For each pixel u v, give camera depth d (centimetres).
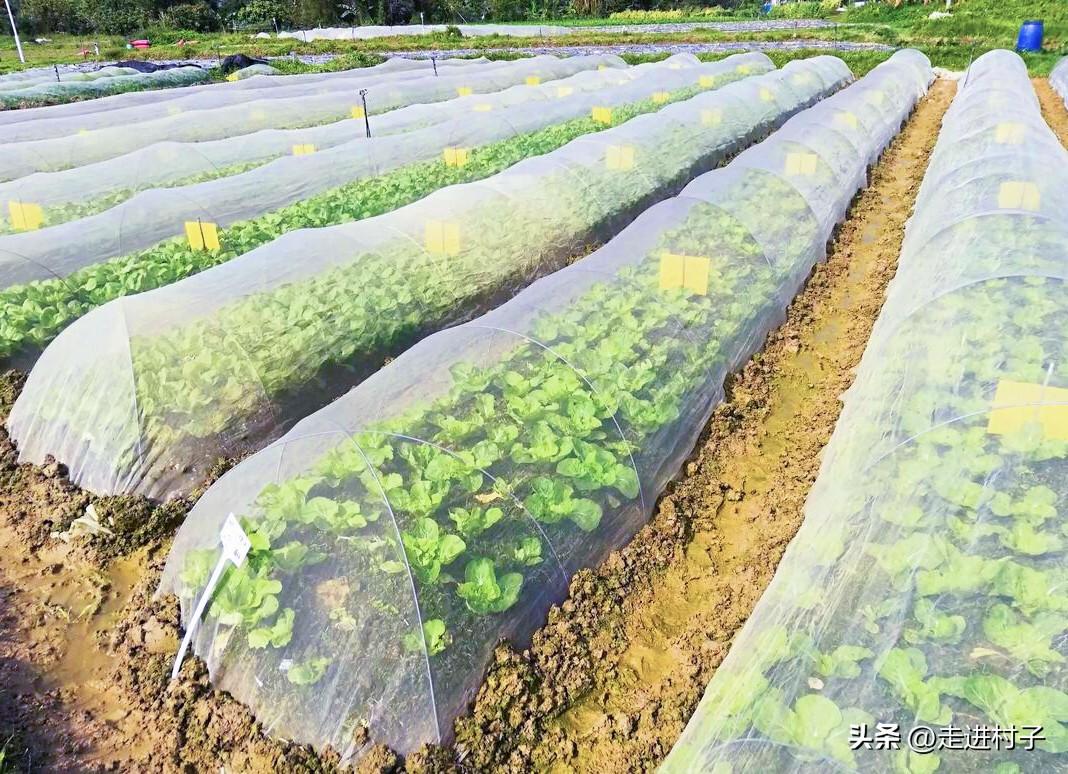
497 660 439
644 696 447
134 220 994
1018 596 372
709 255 820
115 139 1541
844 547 436
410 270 829
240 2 5781
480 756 407
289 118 1806
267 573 436
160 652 465
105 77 2897
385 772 390
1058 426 468
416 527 446
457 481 482
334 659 410
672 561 543
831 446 620
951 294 678
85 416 633
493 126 1445
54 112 1986
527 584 471
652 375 636
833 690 349
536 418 553
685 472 625
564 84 2012
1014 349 575
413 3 5753
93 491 619
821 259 1020
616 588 509
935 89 2430
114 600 537
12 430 681
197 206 1043
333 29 4653
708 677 454
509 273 901
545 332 637
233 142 1402
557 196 1028
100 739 429
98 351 650
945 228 862
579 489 527
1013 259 717
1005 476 446
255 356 689
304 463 478
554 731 427
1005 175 971
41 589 545
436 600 427
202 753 416
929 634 362
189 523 495
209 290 735
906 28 3384
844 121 1444
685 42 3509
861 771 308
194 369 657
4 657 482
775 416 709
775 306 848
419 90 2070
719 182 989
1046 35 2928
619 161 1100
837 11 4272
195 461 631
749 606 497
